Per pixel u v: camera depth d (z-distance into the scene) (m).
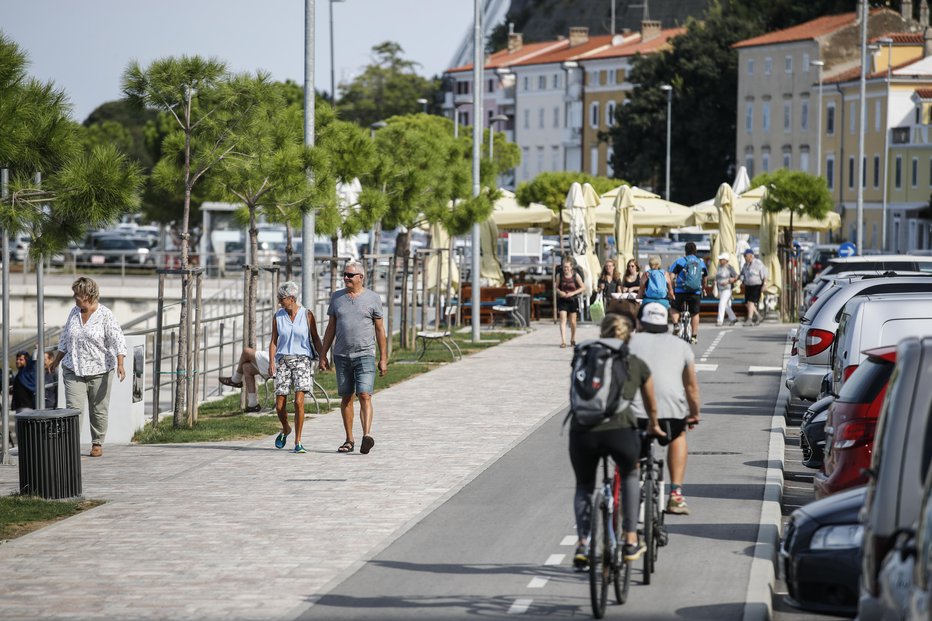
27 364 55.84
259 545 23.84
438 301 76.94
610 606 19.78
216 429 39.91
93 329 34.69
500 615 19.23
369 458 34.06
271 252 131.12
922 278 38.22
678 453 25.20
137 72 40.53
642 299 67.44
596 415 19.66
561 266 71.06
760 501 28.14
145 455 35.00
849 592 18.70
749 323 88.88
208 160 41.50
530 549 23.56
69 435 28.69
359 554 23.16
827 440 24.34
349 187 67.69
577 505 19.61
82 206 27.42
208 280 112.88
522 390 50.16
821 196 91.81
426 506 27.55
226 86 41.72
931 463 15.91
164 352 86.62
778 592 21.88
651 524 21.06
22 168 27.88
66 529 25.28
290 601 19.95
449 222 72.56
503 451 35.06
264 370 44.16
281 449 35.88
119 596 20.23
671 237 165.00
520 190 132.50
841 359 30.75
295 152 45.03
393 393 49.28
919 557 12.05
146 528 25.34
